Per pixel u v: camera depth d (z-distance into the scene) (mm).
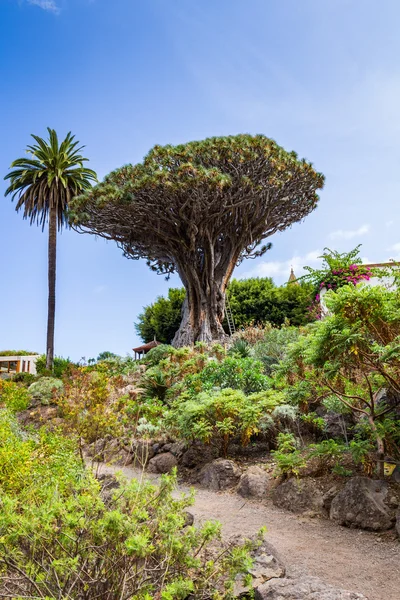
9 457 4648
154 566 3037
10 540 2740
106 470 7957
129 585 2773
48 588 2660
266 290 32312
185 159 21125
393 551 4492
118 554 2760
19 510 3605
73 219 23484
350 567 4148
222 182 19984
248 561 3057
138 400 12602
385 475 5812
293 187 23844
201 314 23859
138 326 35656
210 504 6367
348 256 19047
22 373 25062
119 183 22875
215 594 2973
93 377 14922
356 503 5246
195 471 7926
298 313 30625
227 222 24312
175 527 3010
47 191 29953
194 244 23672
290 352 6730
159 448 8922
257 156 21297
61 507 2879
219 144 21250
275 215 25609
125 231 24828
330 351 5406
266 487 6520
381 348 5145
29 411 14938
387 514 5062
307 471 6219
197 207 21703
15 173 30094
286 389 7797
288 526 5320
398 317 5184
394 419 6406
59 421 12383
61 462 5184
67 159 30359
